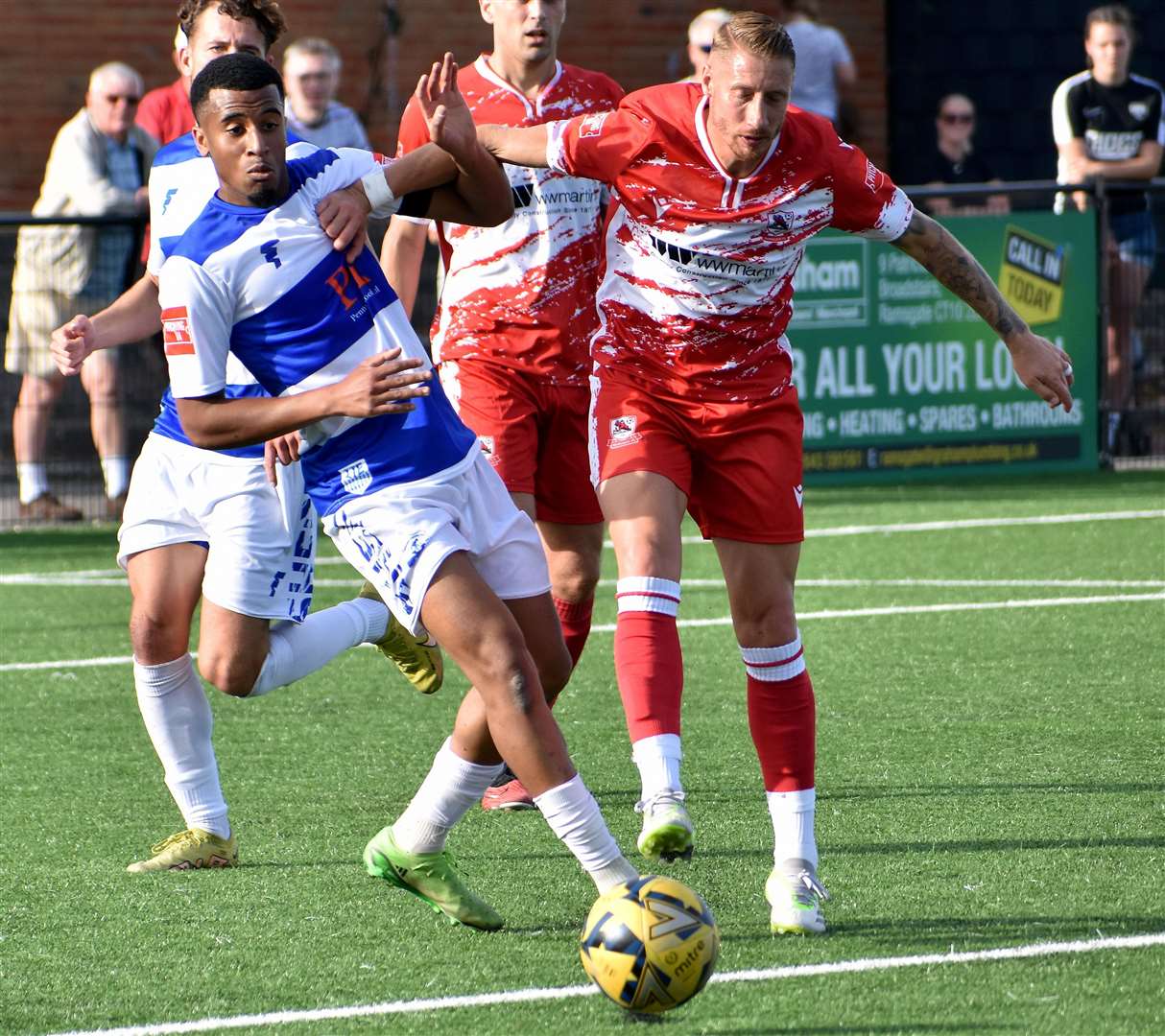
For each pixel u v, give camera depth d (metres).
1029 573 35.66
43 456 46.00
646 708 17.08
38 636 31.83
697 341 17.22
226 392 16.42
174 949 15.91
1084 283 50.19
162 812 20.78
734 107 16.39
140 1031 13.89
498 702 15.34
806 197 17.02
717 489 17.34
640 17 60.50
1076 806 19.89
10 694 27.30
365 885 17.78
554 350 21.78
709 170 16.88
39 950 15.92
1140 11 62.19
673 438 17.47
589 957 13.94
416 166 16.91
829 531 41.22
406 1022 14.01
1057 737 23.09
